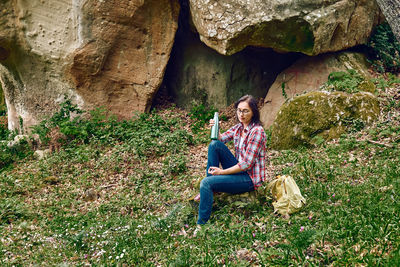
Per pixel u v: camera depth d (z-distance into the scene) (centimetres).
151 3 827
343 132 642
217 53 897
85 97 866
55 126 825
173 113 903
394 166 460
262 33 746
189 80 930
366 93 679
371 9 829
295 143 656
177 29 924
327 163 527
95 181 621
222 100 898
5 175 665
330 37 765
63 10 807
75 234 407
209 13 757
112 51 850
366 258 268
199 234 350
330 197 398
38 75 859
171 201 500
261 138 393
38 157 752
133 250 347
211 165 404
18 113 903
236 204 392
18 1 791
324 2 739
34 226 461
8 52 824
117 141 760
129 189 575
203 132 810
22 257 368
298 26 734
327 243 305
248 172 404
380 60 868
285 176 390
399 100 690
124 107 892
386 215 328
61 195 574
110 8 809
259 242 323
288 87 828
